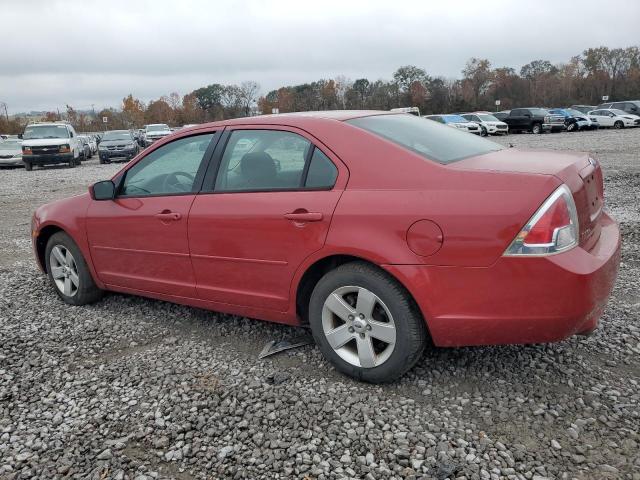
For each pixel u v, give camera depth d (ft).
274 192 11.96
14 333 14.69
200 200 13.14
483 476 8.43
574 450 8.96
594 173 11.34
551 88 265.75
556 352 12.14
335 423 9.95
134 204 14.56
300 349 13.03
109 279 15.62
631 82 261.85
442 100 241.14
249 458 9.18
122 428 10.16
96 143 146.00
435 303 10.09
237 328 14.46
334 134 11.54
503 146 13.50
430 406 10.36
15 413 10.80
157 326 14.89
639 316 13.92
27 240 27.55
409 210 10.18
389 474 8.61
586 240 10.26
